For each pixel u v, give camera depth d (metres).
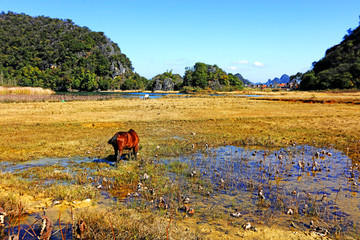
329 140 13.18
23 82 150.50
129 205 5.71
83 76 164.25
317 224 4.95
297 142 12.90
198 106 29.27
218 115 21.91
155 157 9.98
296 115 22.27
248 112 24.02
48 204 5.64
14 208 5.16
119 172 7.95
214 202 6.00
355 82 105.81
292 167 8.89
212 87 142.75
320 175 8.03
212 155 10.43
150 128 16.39
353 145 12.09
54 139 12.84
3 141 12.11
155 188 6.63
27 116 19.52
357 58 122.94
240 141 12.98
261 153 10.84
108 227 4.59
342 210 5.59
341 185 7.16
